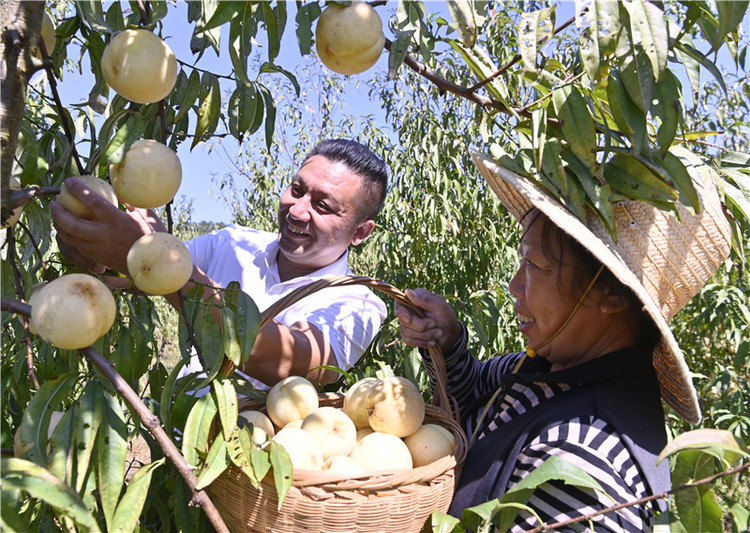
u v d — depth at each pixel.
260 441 1.05
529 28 0.86
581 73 0.95
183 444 0.86
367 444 1.10
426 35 0.95
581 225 1.02
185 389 0.97
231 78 1.14
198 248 2.17
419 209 4.14
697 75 0.93
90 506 0.79
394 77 0.90
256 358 1.36
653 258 1.10
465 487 1.12
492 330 2.29
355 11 0.83
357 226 2.05
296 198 1.96
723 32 0.82
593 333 1.15
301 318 1.82
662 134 0.94
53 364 1.03
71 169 1.08
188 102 1.11
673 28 0.92
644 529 0.94
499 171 1.06
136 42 0.76
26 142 1.02
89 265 1.04
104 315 0.73
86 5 0.85
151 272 0.79
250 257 2.08
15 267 0.92
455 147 4.43
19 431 0.76
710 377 3.93
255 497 0.96
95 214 0.89
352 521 0.94
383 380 1.20
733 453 0.81
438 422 1.28
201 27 0.90
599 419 1.04
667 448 0.72
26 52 0.72
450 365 1.50
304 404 1.22
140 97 0.78
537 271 1.14
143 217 0.97
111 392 0.88
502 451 1.09
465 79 4.33
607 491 0.93
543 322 1.16
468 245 4.12
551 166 0.99
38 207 1.06
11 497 0.66
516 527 0.96
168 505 1.05
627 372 1.12
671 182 0.95
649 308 1.00
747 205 1.12
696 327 4.05
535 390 1.20
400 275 3.87
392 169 4.32
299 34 0.94
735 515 0.78
